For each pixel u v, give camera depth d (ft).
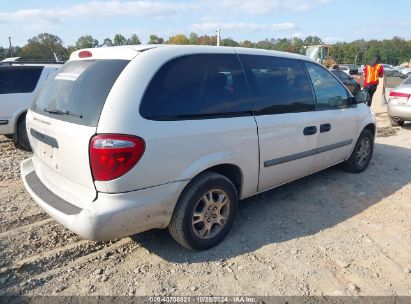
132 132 8.68
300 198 14.93
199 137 9.95
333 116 14.93
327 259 10.63
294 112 13.09
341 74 43.96
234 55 11.57
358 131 16.90
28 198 14.58
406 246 11.41
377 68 36.27
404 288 9.45
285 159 12.88
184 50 10.33
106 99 8.77
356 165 17.71
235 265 10.25
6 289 9.11
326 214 13.53
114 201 8.76
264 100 12.02
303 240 11.65
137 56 9.46
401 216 13.46
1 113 21.63
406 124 32.50
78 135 8.79
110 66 9.50
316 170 15.12
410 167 19.38
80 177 9.04
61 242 11.23
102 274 9.76
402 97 29.66
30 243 11.13
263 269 10.09
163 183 9.39
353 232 12.22
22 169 12.44
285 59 13.38
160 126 9.18
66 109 9.58
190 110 9.94
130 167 8.67
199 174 10.36
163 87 9.51
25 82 22.34
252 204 14.29
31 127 11.26
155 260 10.41
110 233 8.82
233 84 11.23
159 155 9.13
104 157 8.46
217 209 10.93
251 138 11.39
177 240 10.43
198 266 10.16
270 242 11.49
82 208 9.00
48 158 10.27
